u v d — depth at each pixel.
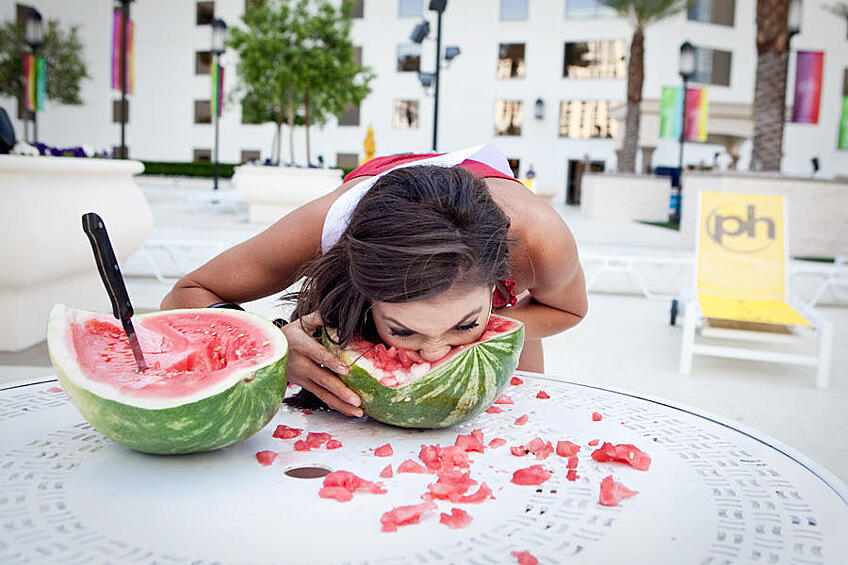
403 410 1.25
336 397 1.33
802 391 3.80
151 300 5.19
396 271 1.08
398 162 1.76
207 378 1.09
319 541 0.89
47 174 3.58
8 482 1.03
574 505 1.01
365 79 22.80
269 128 30.44
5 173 3.42
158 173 26.67
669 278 7.86
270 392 1.12
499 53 28.08
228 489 1.04
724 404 3.49
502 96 28.14
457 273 1.09
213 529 0.91
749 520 0.97
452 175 1.21
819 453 2.85
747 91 26.95
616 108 22.52
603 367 4.10
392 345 1.26
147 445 1.08
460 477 1.07
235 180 14.26
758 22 11.64
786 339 4.04
